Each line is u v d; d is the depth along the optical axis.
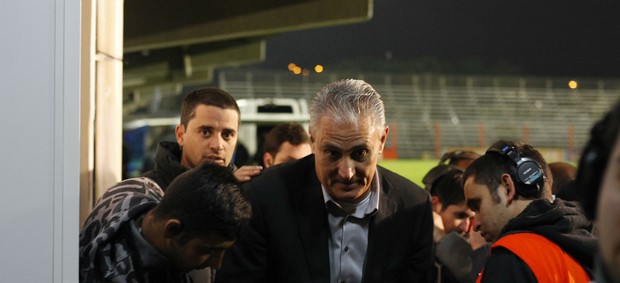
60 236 1.67
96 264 1.76
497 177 1.98
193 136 2.74
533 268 1.76
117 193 1.95
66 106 1.66
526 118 38.31
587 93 39.53
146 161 14.23
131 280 1.76
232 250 2.18
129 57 8.29
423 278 2.30
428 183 3.35
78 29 1.67
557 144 37.91
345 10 5.00
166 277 1.85
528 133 37.91
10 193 1.65
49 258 1.67
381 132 2.06
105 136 2.11
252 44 8.53
